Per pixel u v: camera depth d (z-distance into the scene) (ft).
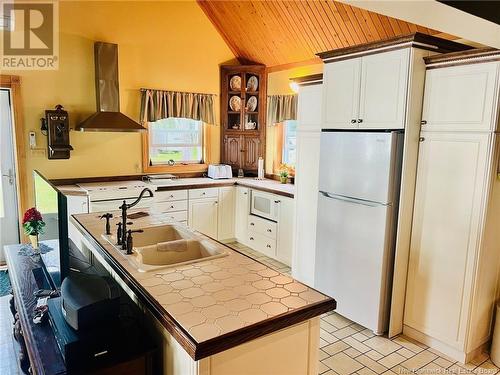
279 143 17.98
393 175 9.34
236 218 17.60
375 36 12.44
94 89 15.11
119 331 5.12
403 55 8.96
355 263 10.34
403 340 9.86
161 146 17.38
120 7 15.25
